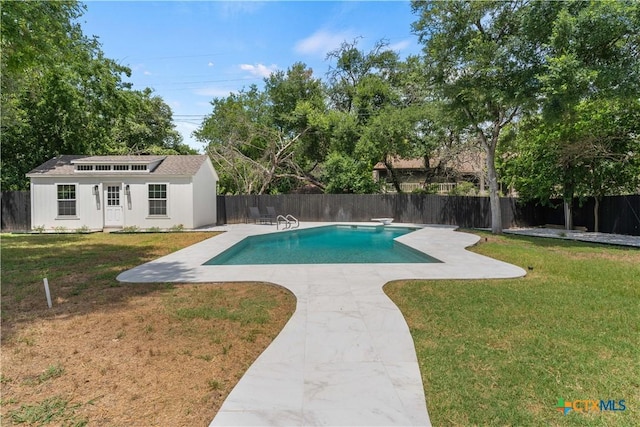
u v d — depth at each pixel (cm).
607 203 1304
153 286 552
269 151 2323
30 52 833
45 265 717
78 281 582
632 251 895
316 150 2402
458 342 337
